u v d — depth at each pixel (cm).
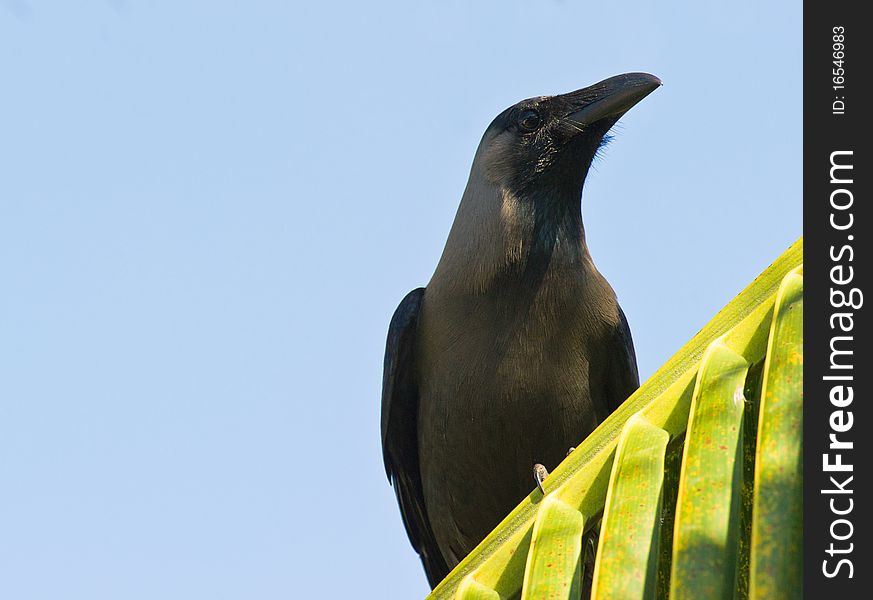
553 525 498
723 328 517
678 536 430
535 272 1111
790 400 445
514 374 1099
